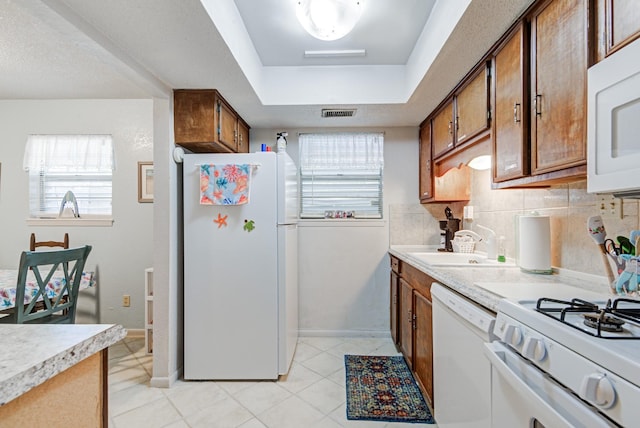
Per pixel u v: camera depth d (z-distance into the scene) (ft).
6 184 10.05
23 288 6.35
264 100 7.95
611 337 2.20
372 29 6.34
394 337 9.11
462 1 4.42
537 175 4.20
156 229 6.98
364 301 10.03
